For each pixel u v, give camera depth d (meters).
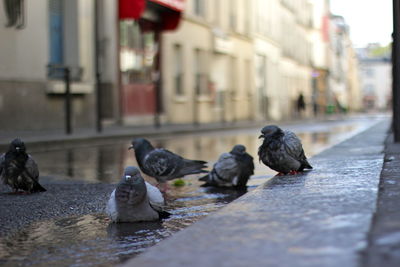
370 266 1.86
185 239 2.49
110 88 21.14
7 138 13.30
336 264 1.92
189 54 28.66
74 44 19.05
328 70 74.12
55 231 4.22
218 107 33.06
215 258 2.14
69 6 18.95
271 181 4.62
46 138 13.41
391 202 3.11
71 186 6.72
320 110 68.94
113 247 3.65
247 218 2.91
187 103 28.36
